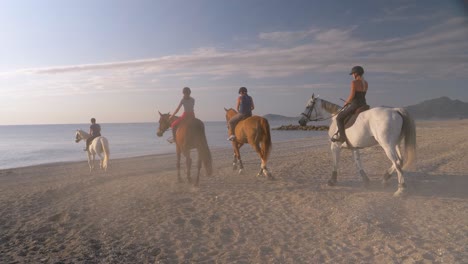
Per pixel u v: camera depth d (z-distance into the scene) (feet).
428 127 136.67
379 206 19.61
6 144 152.66
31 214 22.85
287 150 62.34
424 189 23.47
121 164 55.21
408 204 19.76
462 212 17.83
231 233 17.26
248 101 31.50
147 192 27.63
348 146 23.79
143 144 128.47
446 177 27.07
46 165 60.08
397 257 13.17
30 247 16.69
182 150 28.91
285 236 16.38
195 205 22.66
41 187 34.04
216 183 29.86
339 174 31.12
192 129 27.89
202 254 14.90
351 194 23.12
